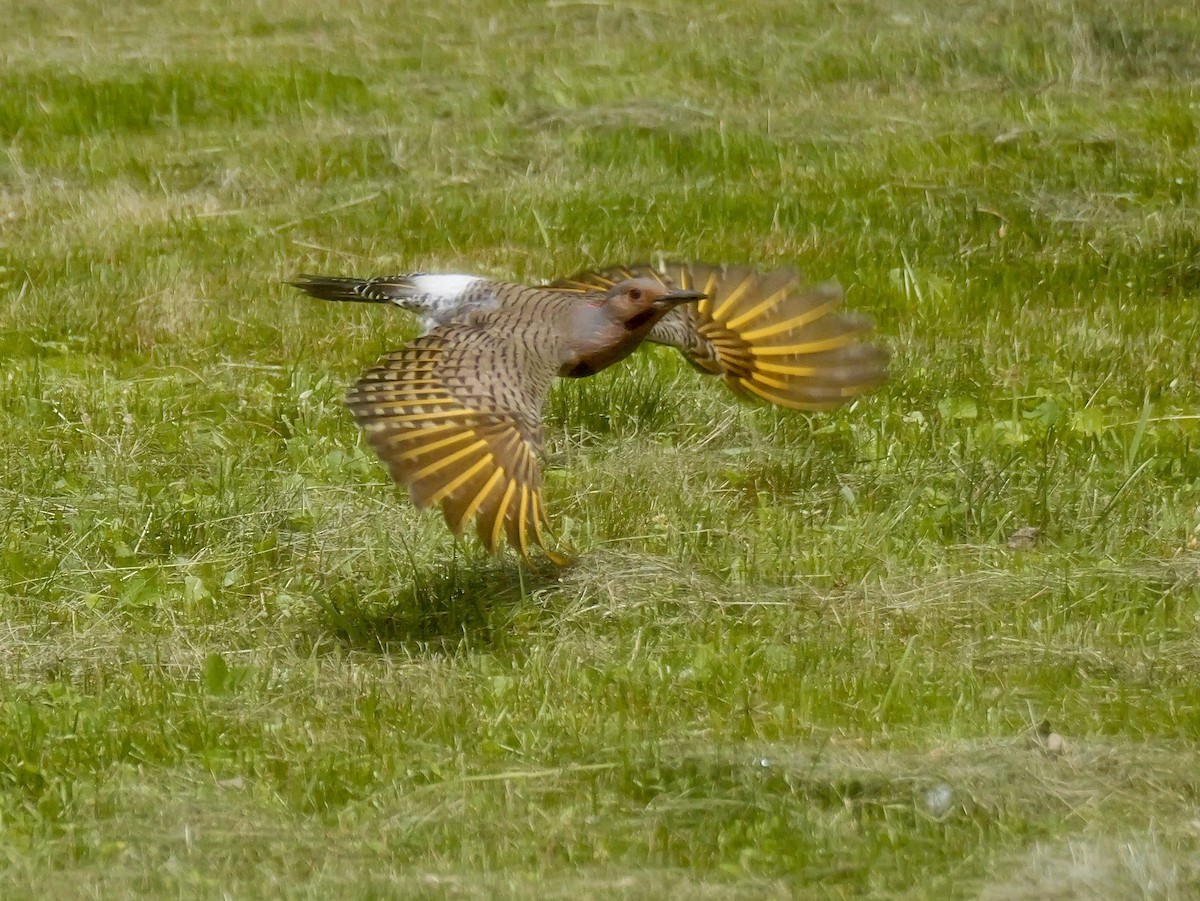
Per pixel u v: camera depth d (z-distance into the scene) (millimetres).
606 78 25594
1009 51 26484
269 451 14438
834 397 10664
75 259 19078
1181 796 9570
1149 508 13406
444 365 9812
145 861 9055
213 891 8727
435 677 11008
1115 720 10516
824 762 9844
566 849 9219
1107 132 22641
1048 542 13117
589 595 12031
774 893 8758
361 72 26281
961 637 11602
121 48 27797
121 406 15180
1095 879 8703
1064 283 18625
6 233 20125
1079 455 14414
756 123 23094
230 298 17891
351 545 12695
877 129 23031
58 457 14188
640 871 8977
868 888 8898
